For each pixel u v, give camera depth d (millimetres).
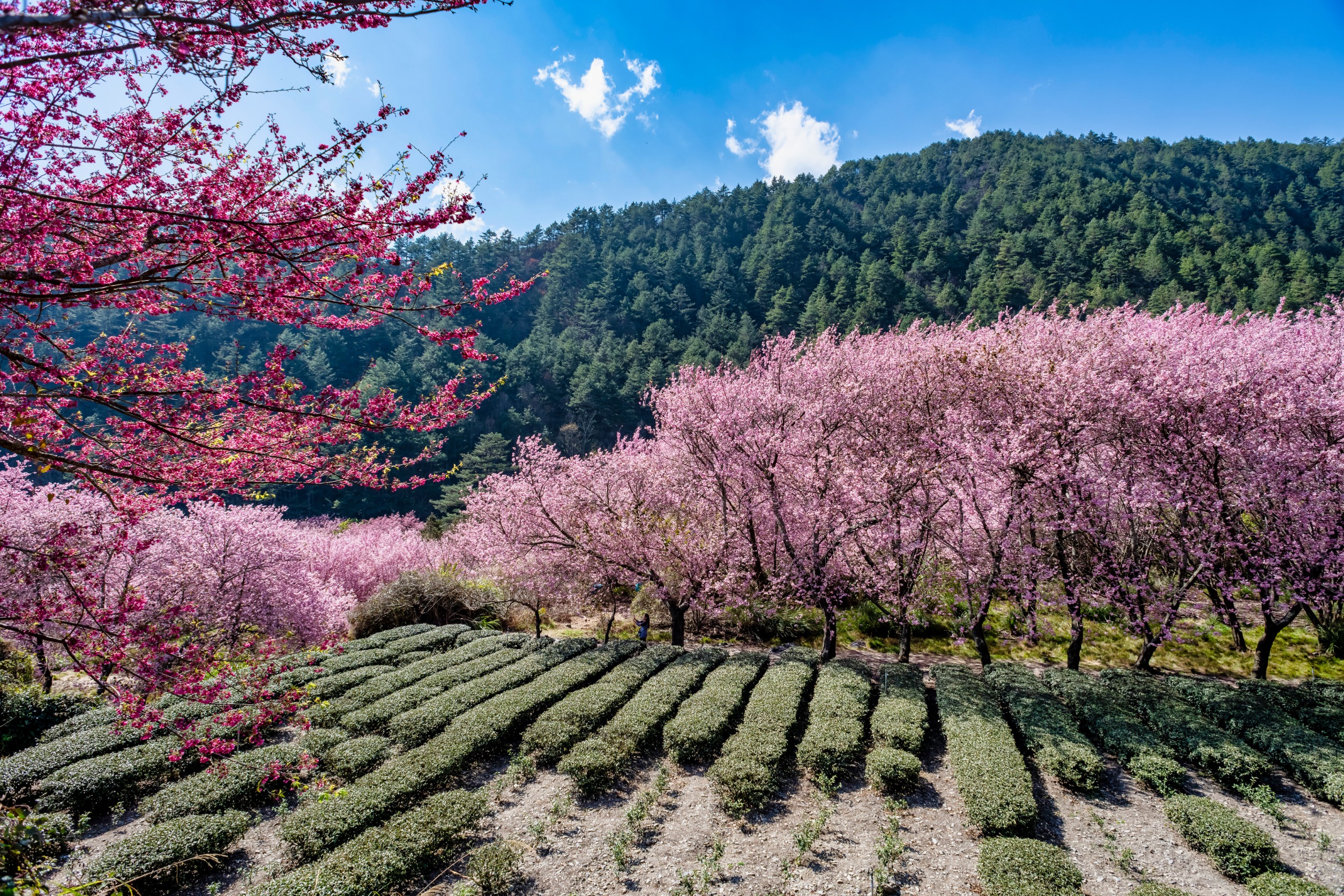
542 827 9320
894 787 10242
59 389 5312
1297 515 13805
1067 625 18469
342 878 7570
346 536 35031
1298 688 13125
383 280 5855
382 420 6234
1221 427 14203
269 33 4023
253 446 6344
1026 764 11219
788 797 10336
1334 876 8031
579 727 12016
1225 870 8195
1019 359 15867
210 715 10969
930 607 18531
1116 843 8906
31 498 15125
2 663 14953
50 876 8398
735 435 18922
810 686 14852
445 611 22688
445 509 54188
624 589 23266
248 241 4684
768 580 20141
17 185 4340
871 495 16875
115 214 4785
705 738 11352
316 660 14633
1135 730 11227
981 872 7953
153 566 15938
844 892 8016
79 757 10789
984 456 15023
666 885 8234
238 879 8477
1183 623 17656
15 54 4129
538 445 20609
